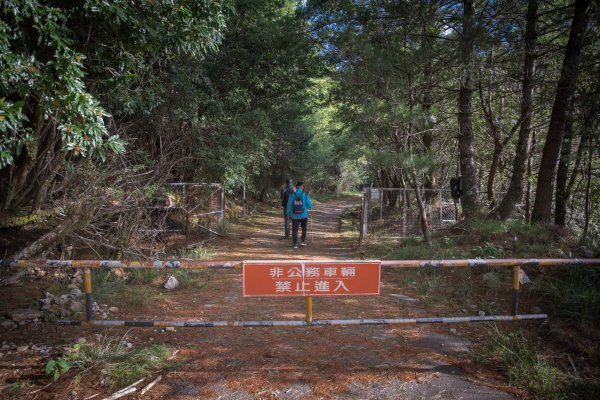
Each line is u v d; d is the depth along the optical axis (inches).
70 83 138.4
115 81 204.4
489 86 430.6
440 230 409.4
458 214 469.1
